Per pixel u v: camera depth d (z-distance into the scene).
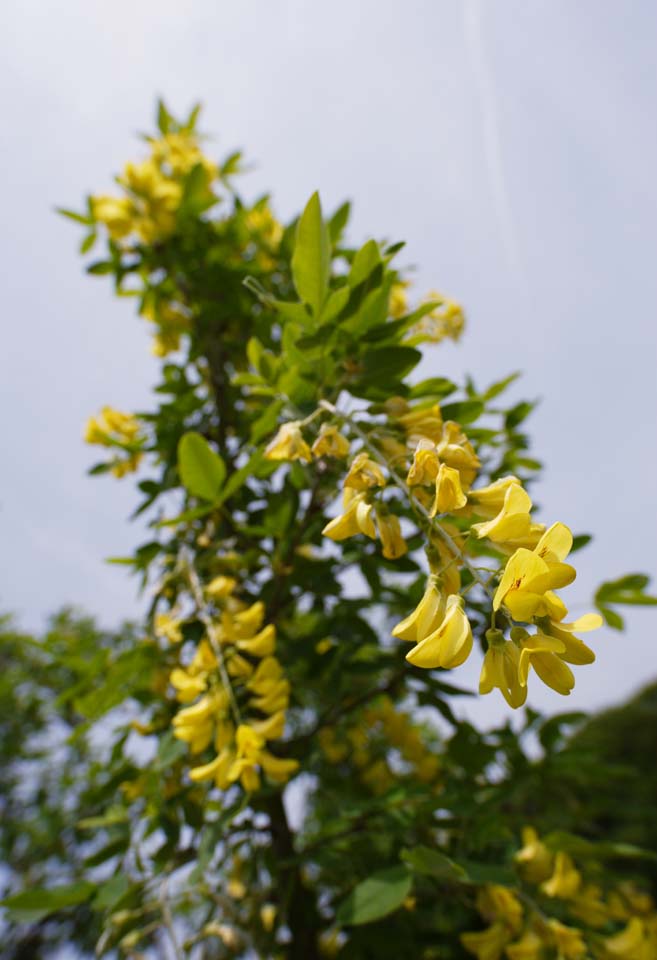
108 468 0.48
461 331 0.45
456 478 0.19
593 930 0.40
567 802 0.53
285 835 0.40
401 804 0.35
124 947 0.33
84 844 0.77
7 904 0.33
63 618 0.99
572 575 0.16
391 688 0.41
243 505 0.44
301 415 0.31
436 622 0.18
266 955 0.36
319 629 0.42
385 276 0.31
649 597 0.39
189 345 0.55
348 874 0.41
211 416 0.49
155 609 0.39
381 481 0.23
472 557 0.31
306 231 0.29
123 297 0.55
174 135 0.59
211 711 0.31
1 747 0.85
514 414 0.44
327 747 0.52
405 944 0.38
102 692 0.35
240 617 0.34
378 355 0.30
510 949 0.33
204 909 0.46
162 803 0.36
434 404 0.28
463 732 0.40
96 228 0.54
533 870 0.36
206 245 0.54
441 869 0.29
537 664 0.16
